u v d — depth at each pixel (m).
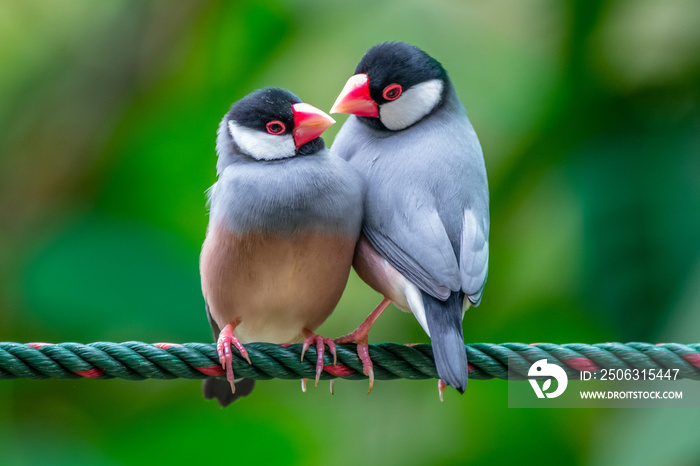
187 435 10.56
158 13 12.98
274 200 7.21
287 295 7.54
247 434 10.66
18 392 10.74
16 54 13.33
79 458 10.45
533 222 10.80
